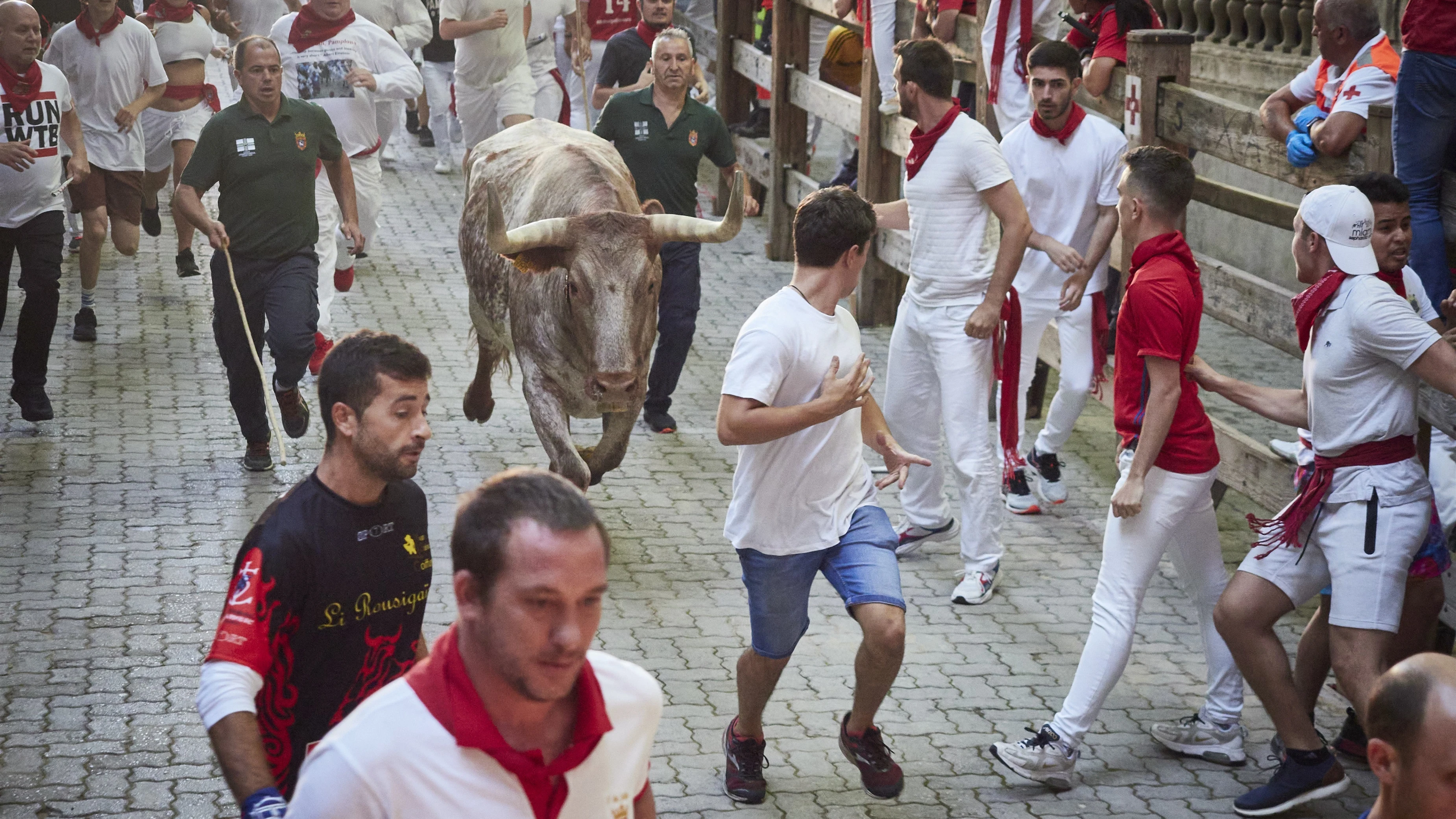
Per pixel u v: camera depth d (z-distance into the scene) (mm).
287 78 9227
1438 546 4188
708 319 9812
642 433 7742
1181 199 4309
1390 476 4078
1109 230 6410
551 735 2080
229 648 2652
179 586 5605
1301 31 9523
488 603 1949
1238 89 10016
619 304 5395
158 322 9195
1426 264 4801
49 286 7145
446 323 9375
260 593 2701
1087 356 6672
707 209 13086
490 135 11023
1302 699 4574
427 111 14906
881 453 4262
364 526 2832
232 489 6645
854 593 4031
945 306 5723
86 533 6066
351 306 9633
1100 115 9156
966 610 5746
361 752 1972
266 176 6559
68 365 8305
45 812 4051
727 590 5828
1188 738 4645
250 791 2477
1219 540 4621
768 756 4559
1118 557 4379
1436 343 3889
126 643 5113
